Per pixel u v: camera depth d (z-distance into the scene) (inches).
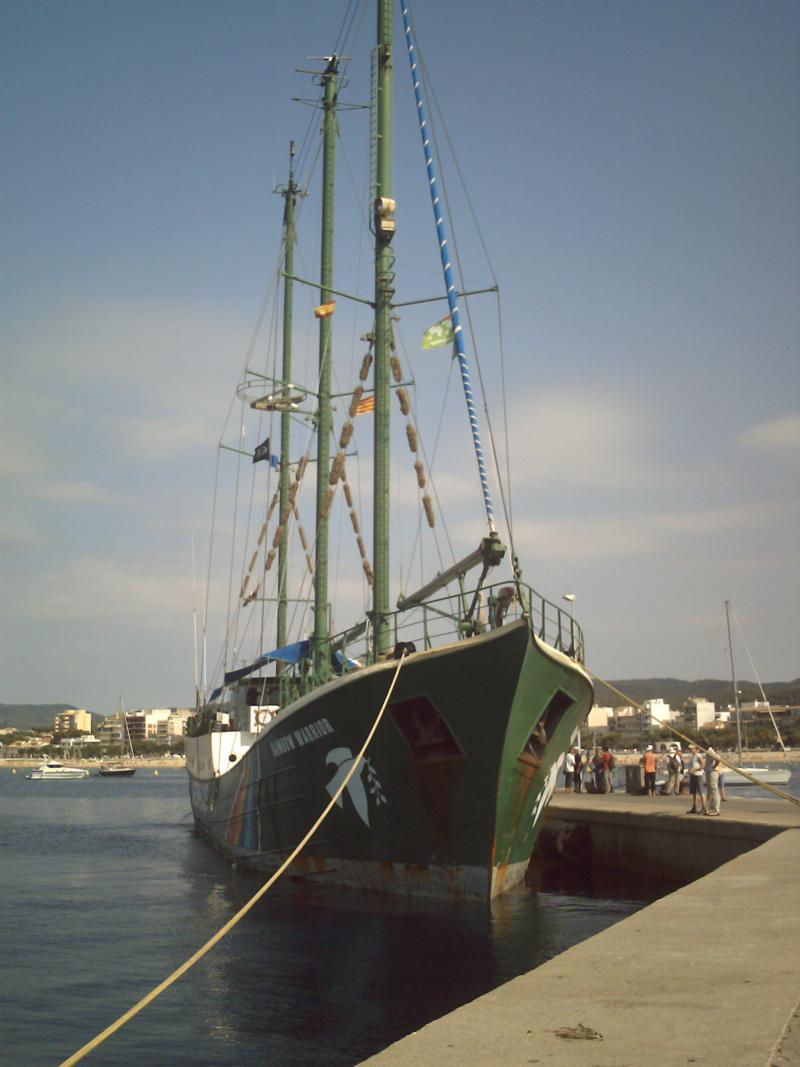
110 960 670.5
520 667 684.1
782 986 260.1
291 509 1338.6
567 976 277.9
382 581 854.5
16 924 823.7
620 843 994.7
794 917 365.4
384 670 751.7
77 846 1621.6
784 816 865.5
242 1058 450.9
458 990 548.1
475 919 728.3
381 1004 526.6
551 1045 212.4
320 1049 460.4
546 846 1114.1
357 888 847.7
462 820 750.5
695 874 853.2
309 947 659.4
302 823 904.3
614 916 750.5
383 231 901.8
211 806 1398.9
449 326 828.6
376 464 880.9
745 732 7288.4
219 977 595.8
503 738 709.9
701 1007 240.7
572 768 1487.5
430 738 743.7
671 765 1282.0
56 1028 507.5
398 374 927.0
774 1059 199.5
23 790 4790.8
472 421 754.2
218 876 1087.0
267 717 1362.0
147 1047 469.7
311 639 1027.9
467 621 751.1
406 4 921.5
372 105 935.0
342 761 823.1
